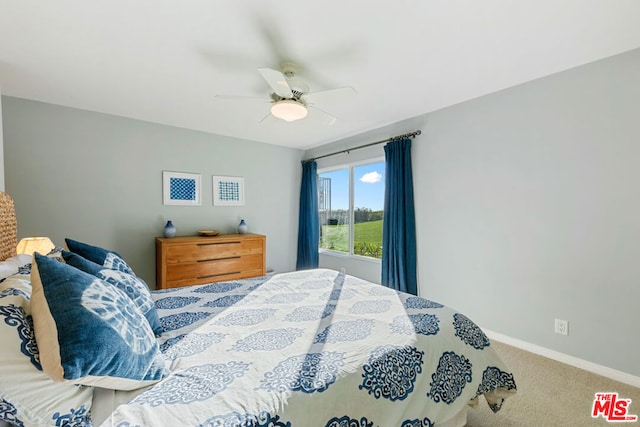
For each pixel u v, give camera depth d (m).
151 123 3.54
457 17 1.58
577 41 1.81
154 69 2.20
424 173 3.16
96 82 2.44
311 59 2.03
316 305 1.75
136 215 3.48
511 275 2.51
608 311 2.02
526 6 1.50
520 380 1.98
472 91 2.58
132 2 1.48
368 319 1.52
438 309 1.67
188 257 3.39
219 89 2.57
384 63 2.09
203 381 0.98
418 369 1.21
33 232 2.91
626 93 1.93
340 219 4.48
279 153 4.71
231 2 1.48
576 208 2.15
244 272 3.80
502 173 2.55
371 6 1.50
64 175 3.05
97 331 0.82
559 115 2.22
